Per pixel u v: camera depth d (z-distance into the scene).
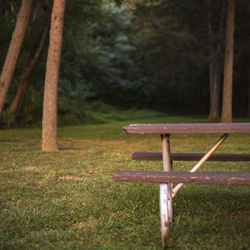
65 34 20.69
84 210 3.54
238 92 32.16
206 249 2.56
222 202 3.74
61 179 5.18
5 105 23.17
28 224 3.14
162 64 27.70
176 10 22.84
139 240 2.75
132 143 11.60
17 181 5.04
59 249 2.61
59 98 26.11
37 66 21.45
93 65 35.97
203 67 26.59
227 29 17.41
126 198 3.95
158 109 44.28
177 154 4.18
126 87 41.34
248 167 6.03
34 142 11.88
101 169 6.02
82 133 16.73
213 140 11.82
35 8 19.69
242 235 2.81
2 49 19.47
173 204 3.69
